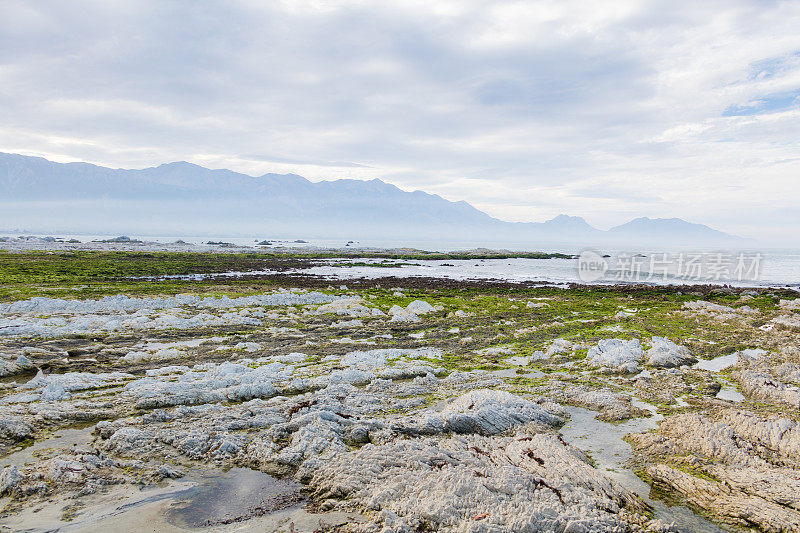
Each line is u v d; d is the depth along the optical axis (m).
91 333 29.88
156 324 33.12
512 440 15.20
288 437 15.22
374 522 10.73
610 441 15.73
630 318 39.06
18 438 14.72
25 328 29.27
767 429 15.35
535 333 32.81
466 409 17.06
